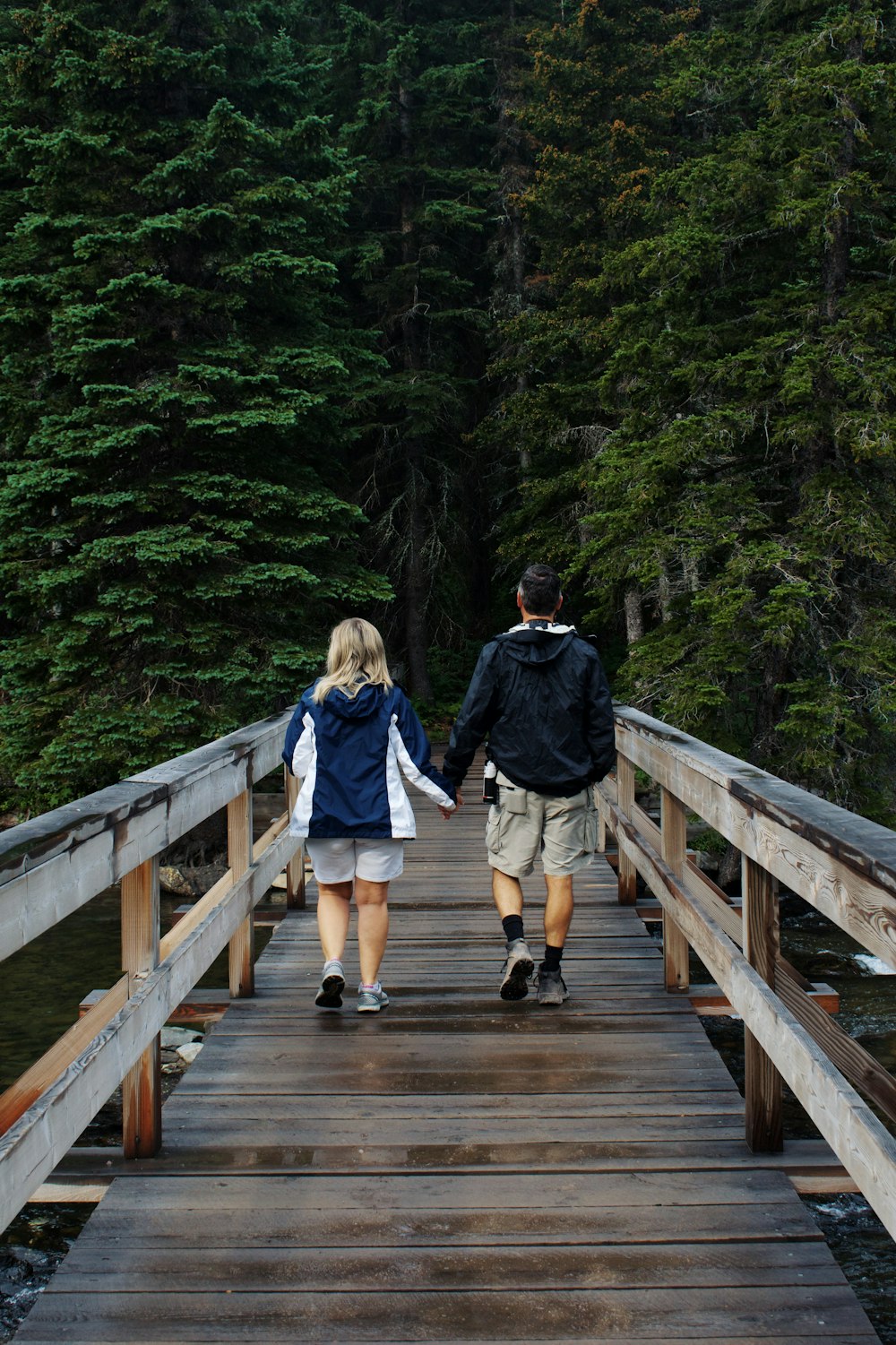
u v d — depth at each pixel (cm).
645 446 1203
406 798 442
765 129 1228
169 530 1260
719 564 1298
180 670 1286
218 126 1301
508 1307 257
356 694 436
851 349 1100
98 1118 583
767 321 1212
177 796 347
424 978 533
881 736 1173
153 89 1391
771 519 1188
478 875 801
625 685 1236
